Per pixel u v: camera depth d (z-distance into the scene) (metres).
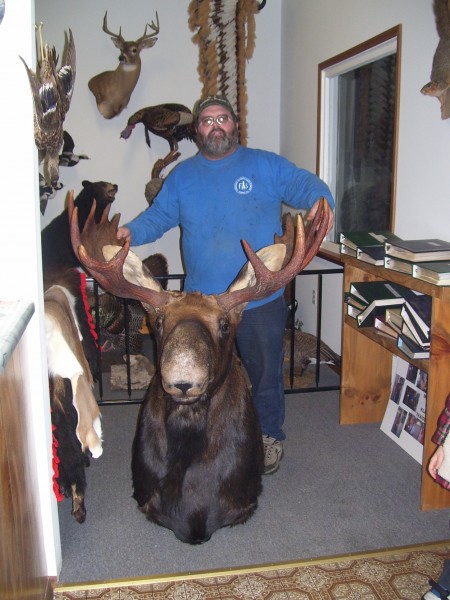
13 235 1.88
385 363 3.54
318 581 2.18
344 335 3.45
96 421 2.42
